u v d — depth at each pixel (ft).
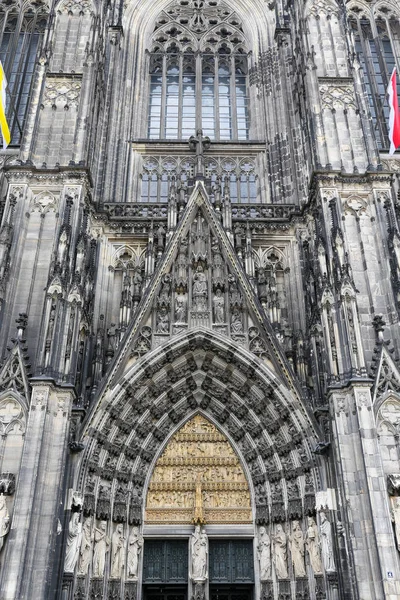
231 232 138.82
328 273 121.29
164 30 190.60
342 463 103.40
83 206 130.52
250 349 126.21
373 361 112.88
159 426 128.77
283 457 121.08
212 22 192.95
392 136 150.41
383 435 106.73
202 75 184.44
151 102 179.32
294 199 152.56
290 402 119.24
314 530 111.24
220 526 122.42
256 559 118.93
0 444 103.65
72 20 157.99
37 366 108.37
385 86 178.70
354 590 94.53
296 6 165.48
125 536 117.39
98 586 109.29
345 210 131.23
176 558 120.98
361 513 99.35
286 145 161.38
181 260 135.23
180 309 130.41
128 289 132.67
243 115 178.60
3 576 91.35
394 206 134.21
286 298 137.59
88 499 112.16
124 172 157.28
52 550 96.12
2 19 187.32
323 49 155.53
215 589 120.26
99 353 124.26
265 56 179.73
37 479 98.48
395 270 121.19
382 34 192.13
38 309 118.11
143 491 124.06
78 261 121.39
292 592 112.27
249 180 162.71
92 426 114.62
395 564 93.76
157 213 146.10
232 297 131.64
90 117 142.10
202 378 131.44
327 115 143.43
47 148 136.36
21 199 127.65
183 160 163.84
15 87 173.06
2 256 118.73
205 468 128.06
